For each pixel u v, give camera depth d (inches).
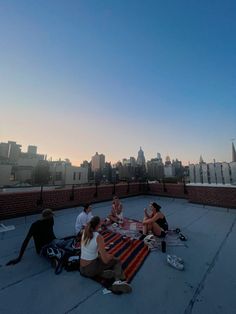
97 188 348.5
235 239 168.7
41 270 110.3
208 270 113.8
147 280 102.3
